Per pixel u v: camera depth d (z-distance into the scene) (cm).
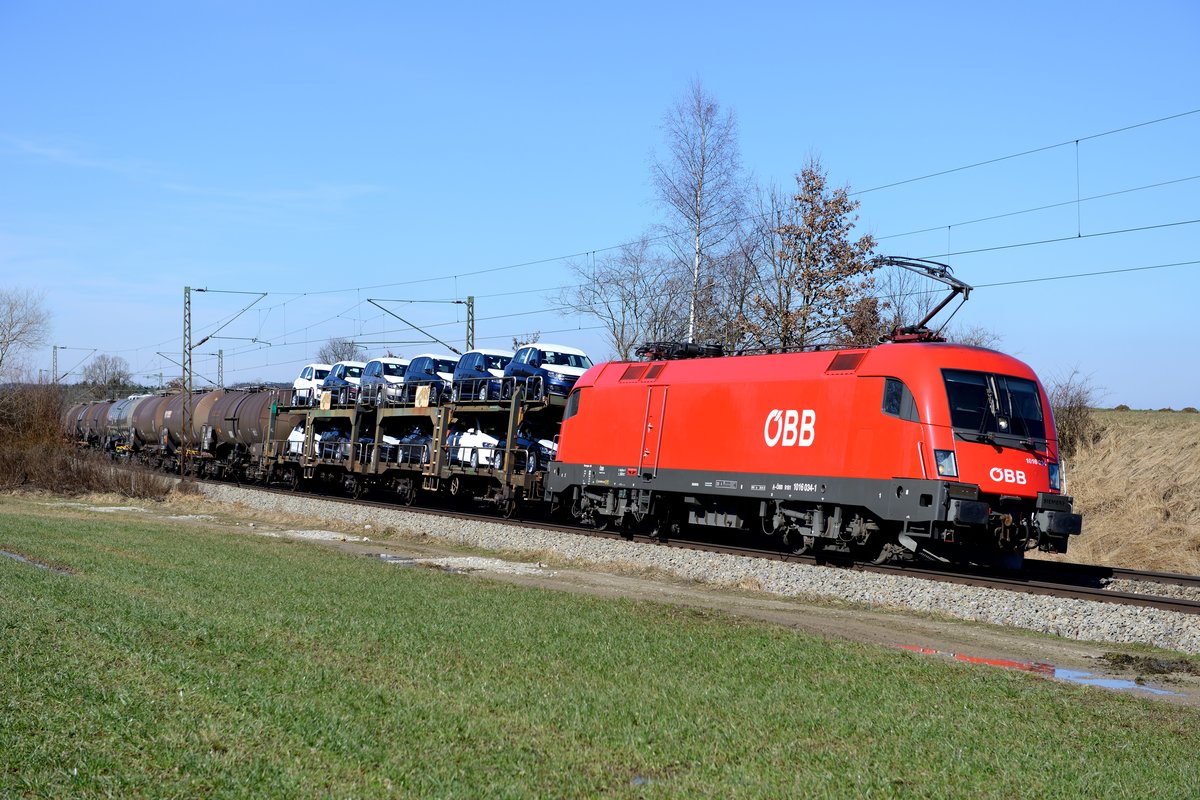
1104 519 3088
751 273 3966
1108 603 1614
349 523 3334
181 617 1267
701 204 3791
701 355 2689
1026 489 1973
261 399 4944
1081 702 1050
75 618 1220
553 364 3359
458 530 2942
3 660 980
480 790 705
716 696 1001
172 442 5716
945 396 1994
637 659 1163
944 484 1938
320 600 1501
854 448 2119
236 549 2295
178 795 670
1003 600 1688
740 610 1695
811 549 2334
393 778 720
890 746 852
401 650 1148
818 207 3516
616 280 5081
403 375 4128
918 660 1236
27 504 3791
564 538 2586
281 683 959
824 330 3500
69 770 702
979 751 845
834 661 1198
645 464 2645
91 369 12769
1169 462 3269
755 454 2342
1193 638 1433
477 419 3544
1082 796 747
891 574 2005
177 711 846
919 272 2359
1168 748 886
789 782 754
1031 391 2053
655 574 2203
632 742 834
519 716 897
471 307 4922
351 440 4141
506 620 1395
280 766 729
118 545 2256
